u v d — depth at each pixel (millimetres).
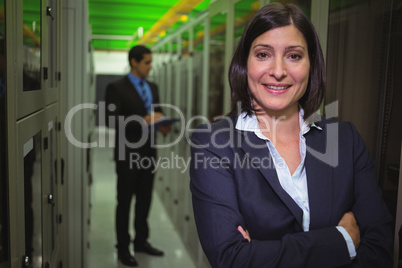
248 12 2271
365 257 1017
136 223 3611
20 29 986
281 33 997
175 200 4562
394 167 1547
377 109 1625
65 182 2693
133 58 3301
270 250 965
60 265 2049
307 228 1048
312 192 1053
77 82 2635
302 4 1747
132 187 3359
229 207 1031
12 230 903
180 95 4852
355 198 1111
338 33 1627
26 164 1072
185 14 5496
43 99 1399
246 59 1089
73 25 2590
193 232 3635
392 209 1544
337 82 1647
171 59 5652
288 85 1021
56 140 1878
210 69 3350
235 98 1120
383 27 1604
